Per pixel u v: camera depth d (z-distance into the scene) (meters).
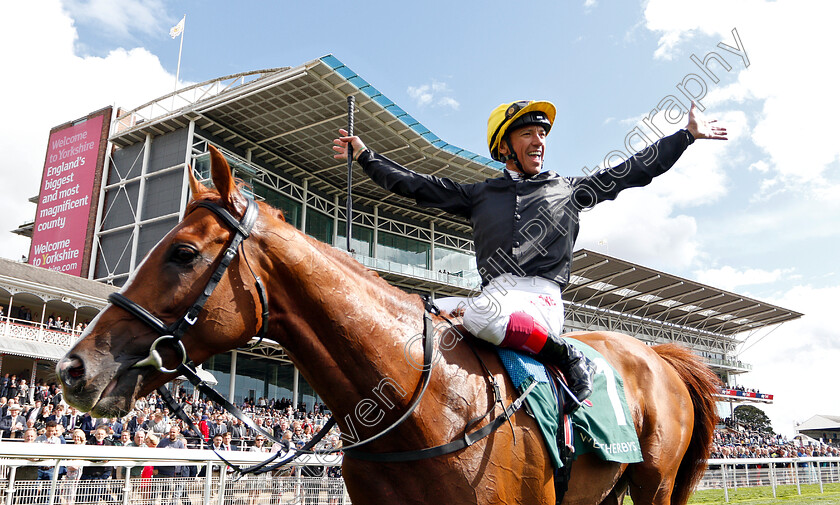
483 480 1.65
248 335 1.60
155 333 1.49
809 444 30.61
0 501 3.81
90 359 1.42
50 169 26.30
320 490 5.39
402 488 1.65
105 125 25.58
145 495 4.48
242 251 1.60
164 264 1.54
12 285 15.45
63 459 4.07
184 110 22.66
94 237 24.25
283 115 23.16
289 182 25.64
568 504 2.03
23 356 15.17
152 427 7.88
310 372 1.73
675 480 2.81
